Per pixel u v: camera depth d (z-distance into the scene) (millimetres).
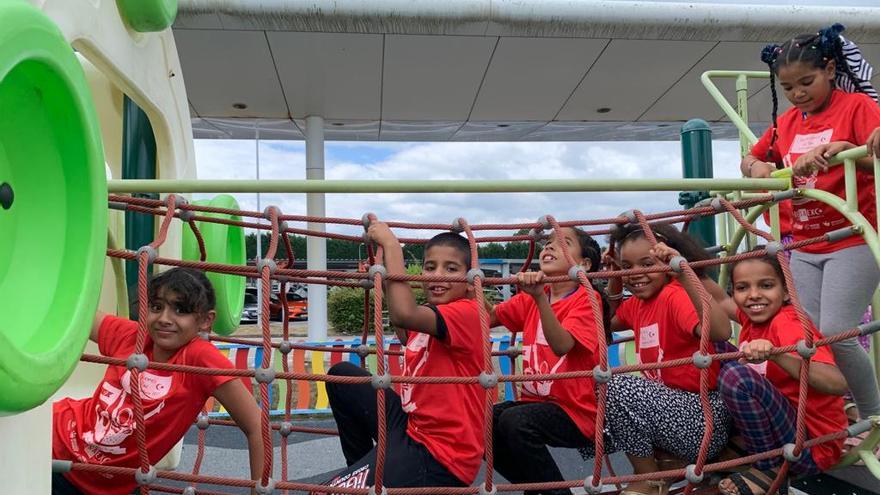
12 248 1790
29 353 1577
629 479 2268
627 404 2629
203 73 7707
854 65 2994
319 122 9477
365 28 6457
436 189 2416
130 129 3939
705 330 2232
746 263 2639
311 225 9492
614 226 3084
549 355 2826
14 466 1841
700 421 2621
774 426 2445
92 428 2496
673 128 10695
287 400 3420
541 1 6453
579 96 8906
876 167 2408
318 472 4828
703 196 5156
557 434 2699
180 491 2805
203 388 2543
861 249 2785
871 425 2432
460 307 2529
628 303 3168
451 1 6355
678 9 6523
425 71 7812
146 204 2594
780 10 6547
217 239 3996
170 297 2502
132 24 3270
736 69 7863
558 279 2367
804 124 3133
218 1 6121
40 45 1590
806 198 2650
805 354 2219
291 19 6293
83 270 1834
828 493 2994
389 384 2156
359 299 16141
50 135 1829
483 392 2625
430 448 2455
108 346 2656
